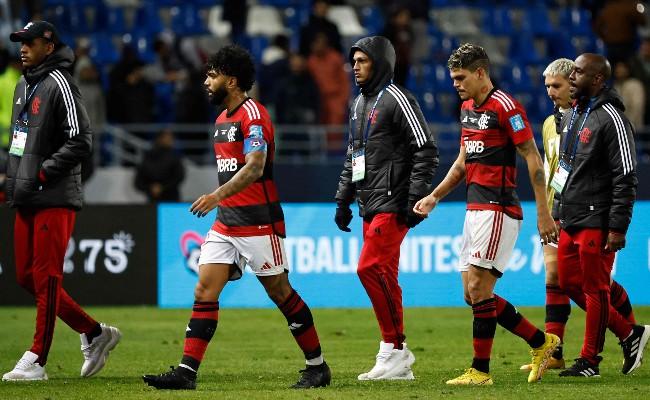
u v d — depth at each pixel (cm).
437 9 7631
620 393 2564
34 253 2814
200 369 3150
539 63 7362
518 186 5084
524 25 7612
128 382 2803
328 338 3931
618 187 2789
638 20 6744
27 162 2802
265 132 2589
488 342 2727
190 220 4931
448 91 6894
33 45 2809
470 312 4703
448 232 4919
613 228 2792
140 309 4841
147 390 2622
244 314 4706
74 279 4894
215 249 2608
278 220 2631
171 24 7294
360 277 2770
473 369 2739
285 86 5859
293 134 5856
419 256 4916
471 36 7444
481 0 7700
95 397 2508
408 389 2623
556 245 3080
